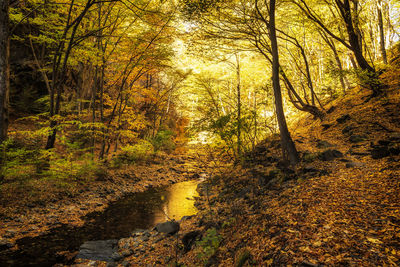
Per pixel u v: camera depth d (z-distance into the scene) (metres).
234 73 23.34
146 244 5.82
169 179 15.31
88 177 11.62
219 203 8.48
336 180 5.72
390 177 4.93
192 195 11.45
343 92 16.50
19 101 16.19
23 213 7.24
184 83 23.78
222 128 9.12
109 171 14.02
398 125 9.12
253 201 6.55
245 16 9.95
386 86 12.58
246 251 3.60
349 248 2.94
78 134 15.28
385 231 3.13
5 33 8.02
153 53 15.20
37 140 12.94
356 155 7.68
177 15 13.49
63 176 9.76
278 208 5.01
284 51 20.41
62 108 15.66
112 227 7.20
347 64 21.81
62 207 8.38
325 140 11.16
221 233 5.07
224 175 12.44
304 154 9.09
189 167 19.27
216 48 11.40
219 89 21.53
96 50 11.80
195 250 4.82
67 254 5.30
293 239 3.44
